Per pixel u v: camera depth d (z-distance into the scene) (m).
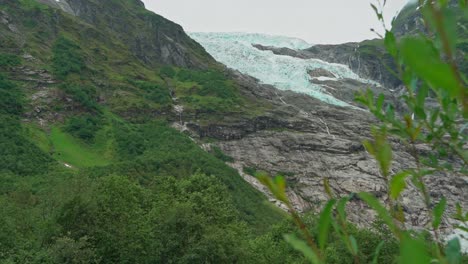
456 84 0.71
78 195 27.97
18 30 105.44
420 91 1.63
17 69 93.25
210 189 44.59
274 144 97.81
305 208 79.25
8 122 77.38
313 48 194.75
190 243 28.92
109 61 116.69
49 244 26.23
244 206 67.75
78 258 23.84
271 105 117.25
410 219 66.56
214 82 121.62
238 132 99.94
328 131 106.44
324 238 1.16
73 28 119.88
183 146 85.00
